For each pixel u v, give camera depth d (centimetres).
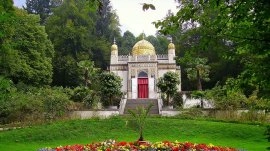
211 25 694
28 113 3466
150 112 4153
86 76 4950
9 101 3438
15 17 1529
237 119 3209
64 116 3541
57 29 6738
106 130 2820
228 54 708
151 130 2795
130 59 5403
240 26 653
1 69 3581
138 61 5344
